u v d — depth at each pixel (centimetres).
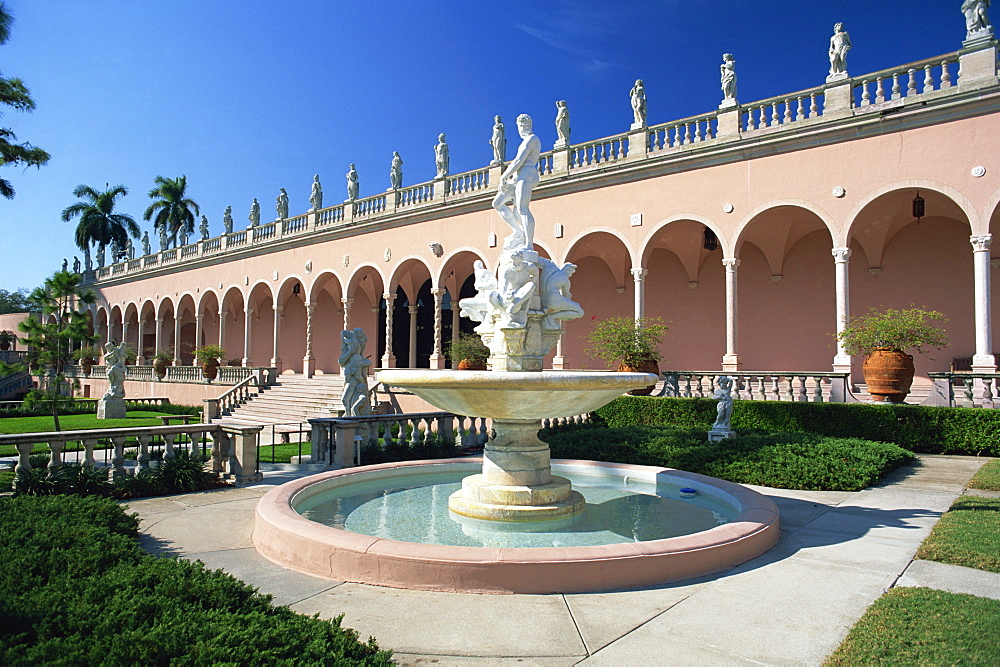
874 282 1947
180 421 2377
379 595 443
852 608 420
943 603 418
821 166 1683
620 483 882
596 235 2136
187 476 853
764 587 461
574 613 410
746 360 2177
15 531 495
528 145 791
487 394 618
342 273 2952
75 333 1700
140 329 4438
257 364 4000
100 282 4906
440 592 450
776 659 344
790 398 1516
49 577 403
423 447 1185
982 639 357
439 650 355
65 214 5228
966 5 1508
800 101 1741
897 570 502
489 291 790
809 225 1997
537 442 704
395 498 757
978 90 1454
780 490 877
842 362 1579
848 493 845
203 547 577
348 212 2942
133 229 5372
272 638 312
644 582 465
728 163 1839
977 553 532
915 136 1551
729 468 960
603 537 588
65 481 779
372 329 3331
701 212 1875
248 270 3512
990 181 1445
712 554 496
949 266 1825
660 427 1398
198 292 3891
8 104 1872
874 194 1597
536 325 765
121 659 284
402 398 2122
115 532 558
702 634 378
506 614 408
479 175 2464
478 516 648
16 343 5734
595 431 1340
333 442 1070
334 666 292
